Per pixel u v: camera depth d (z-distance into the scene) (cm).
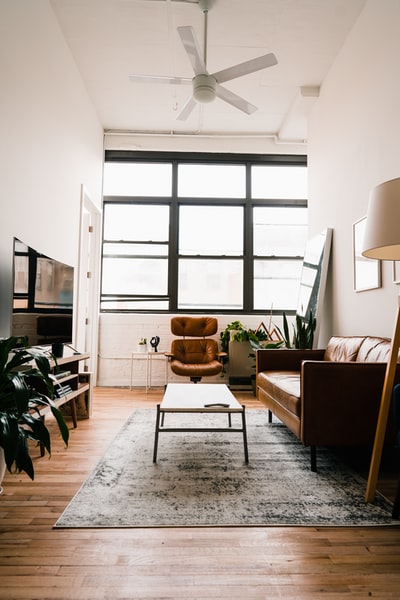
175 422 332
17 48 271
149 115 520
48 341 282
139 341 537
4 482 205
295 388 253
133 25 361
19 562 135
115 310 557
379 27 308
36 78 306
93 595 119
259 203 571
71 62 397
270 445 272
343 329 376
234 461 240
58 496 189
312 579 128
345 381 221
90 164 480
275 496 190
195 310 559
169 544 147
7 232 260
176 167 571
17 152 274
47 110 331
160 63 415
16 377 163
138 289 562
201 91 313
